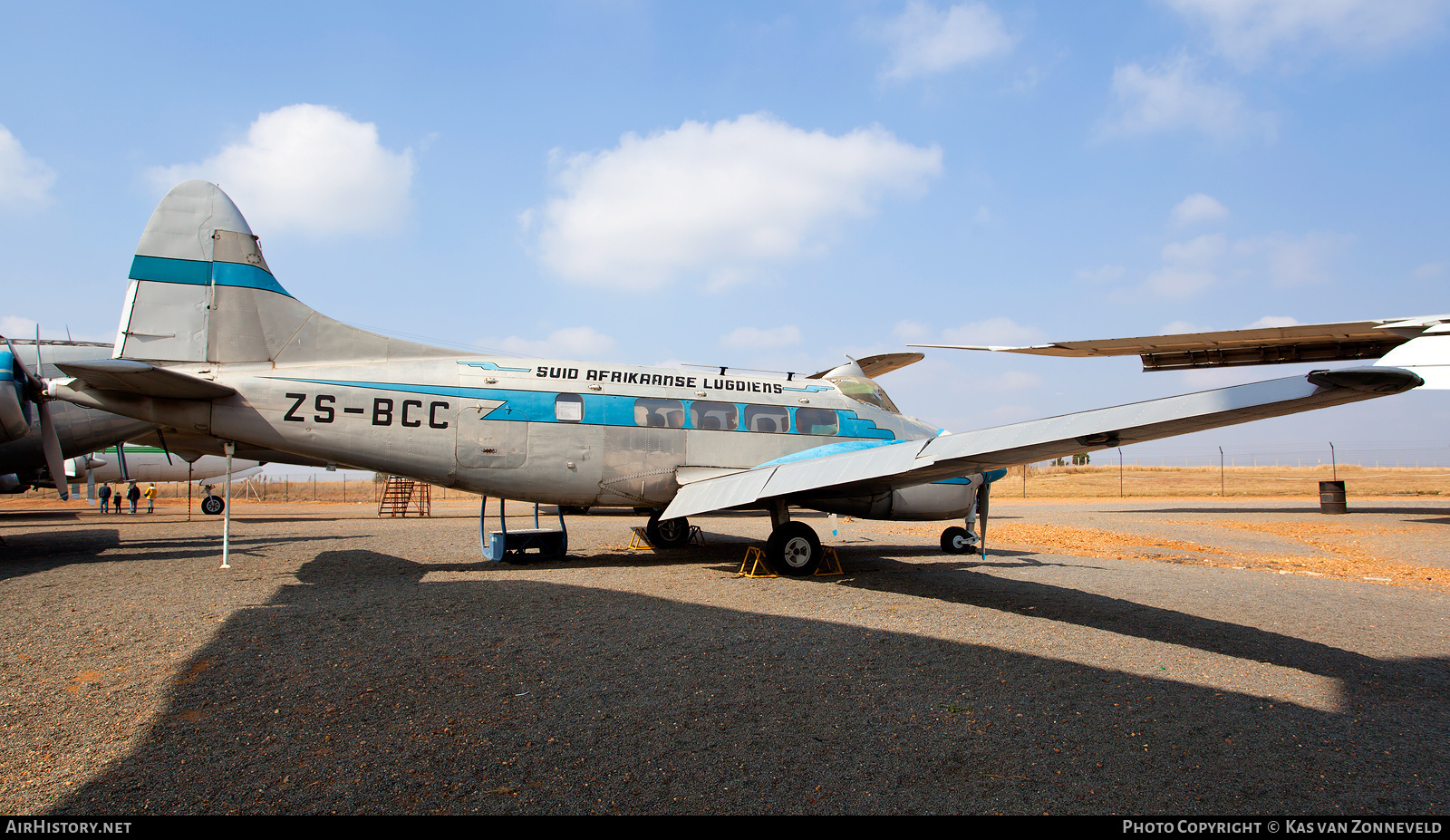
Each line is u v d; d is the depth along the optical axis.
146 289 9.73
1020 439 6.68
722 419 11.53
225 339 9.84
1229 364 20.45
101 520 22.86
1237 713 4.51
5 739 3.82
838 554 12.87
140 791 3.25
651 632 6.42
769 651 5.80
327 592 8.29
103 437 16.94
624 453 10.91
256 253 10.16
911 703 4.60
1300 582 9.89
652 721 4.23
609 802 3.21
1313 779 3.58
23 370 11.08
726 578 9.66
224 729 4.02
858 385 12.83
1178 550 14.29
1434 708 4.66
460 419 10.27
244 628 6.39
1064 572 10.54
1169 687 5.00
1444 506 30.48
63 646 5.71
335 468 22.16
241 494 58.59
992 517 24.30
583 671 5.18
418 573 9.94
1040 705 4.60
